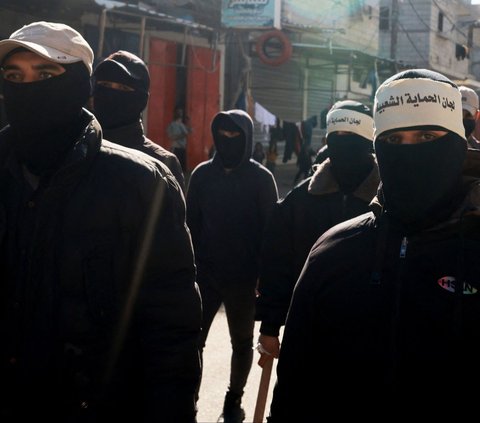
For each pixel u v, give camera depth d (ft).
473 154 6.71
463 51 128.36
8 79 7.39
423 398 6.29
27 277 7.15
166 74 59.21
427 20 112.98
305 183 12.68
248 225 16.08
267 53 64.54
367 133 12.19
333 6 76.54
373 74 73.61
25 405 7.09
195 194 16.42
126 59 13.42
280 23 60.90
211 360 20.12
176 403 7.30
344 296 6.79
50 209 7.22
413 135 6.64
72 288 7.15
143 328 7.51
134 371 7.44
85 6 42.57
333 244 7.06
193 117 62.49
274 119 65.41
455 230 6.43
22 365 7.08
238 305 16.22
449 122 6.55
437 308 6.30
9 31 45.14
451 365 6.20
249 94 63.62
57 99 7.31
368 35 93.45
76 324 7.09
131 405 7.40
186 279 7.70
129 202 7.38
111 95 13.08
